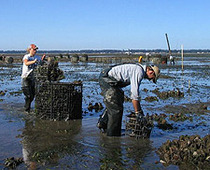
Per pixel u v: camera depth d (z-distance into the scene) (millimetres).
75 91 7258
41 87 7223
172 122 7121
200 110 8562
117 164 4395
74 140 5574
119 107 5762
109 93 5727
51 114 7125
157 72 5625
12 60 44969
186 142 4934
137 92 5578
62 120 7141
